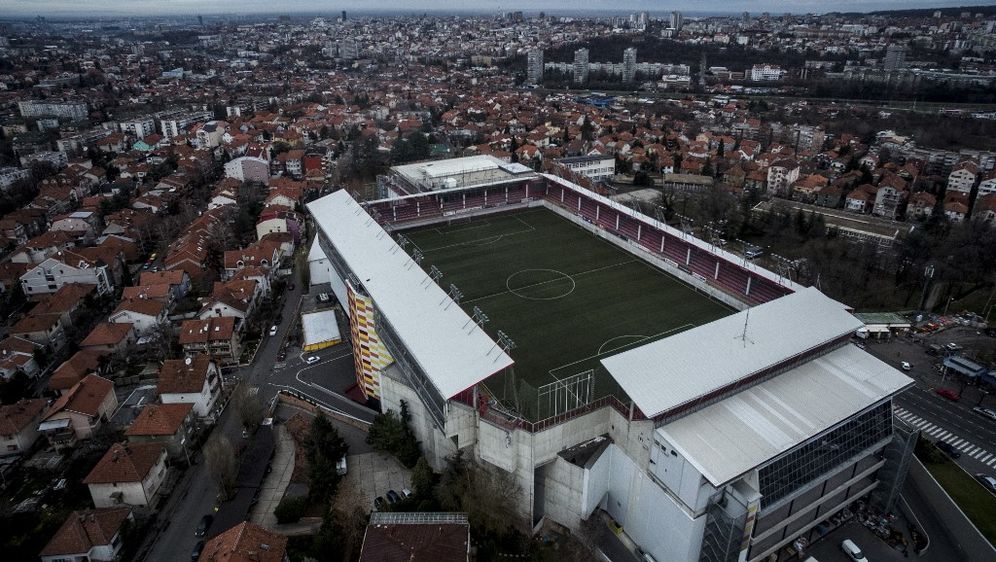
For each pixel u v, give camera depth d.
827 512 80.19
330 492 86.88
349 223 124.31
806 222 185.25
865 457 82.31
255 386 114.69
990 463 96.31
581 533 80.38
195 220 195.62
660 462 72.31
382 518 76.94
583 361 94.88
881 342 131.25
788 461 72.62
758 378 80.38
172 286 144.25
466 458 84.12
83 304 142.12
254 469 91.69
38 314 131.50
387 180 180.50
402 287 97.12
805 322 85.44
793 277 155.88
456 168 176.75
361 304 102.06
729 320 83.44
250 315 137.00
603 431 80.94
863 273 154.38
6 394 108.50
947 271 145.75
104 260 156.25
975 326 137.00
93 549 76.31
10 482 92.06
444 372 76.62
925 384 116.00
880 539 80.38
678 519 71.25
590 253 137.88
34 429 100.88
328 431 94.06
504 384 89.00
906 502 86.75
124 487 84.69
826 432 74.38
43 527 83.19
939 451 97.44
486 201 165.50
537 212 164.75
